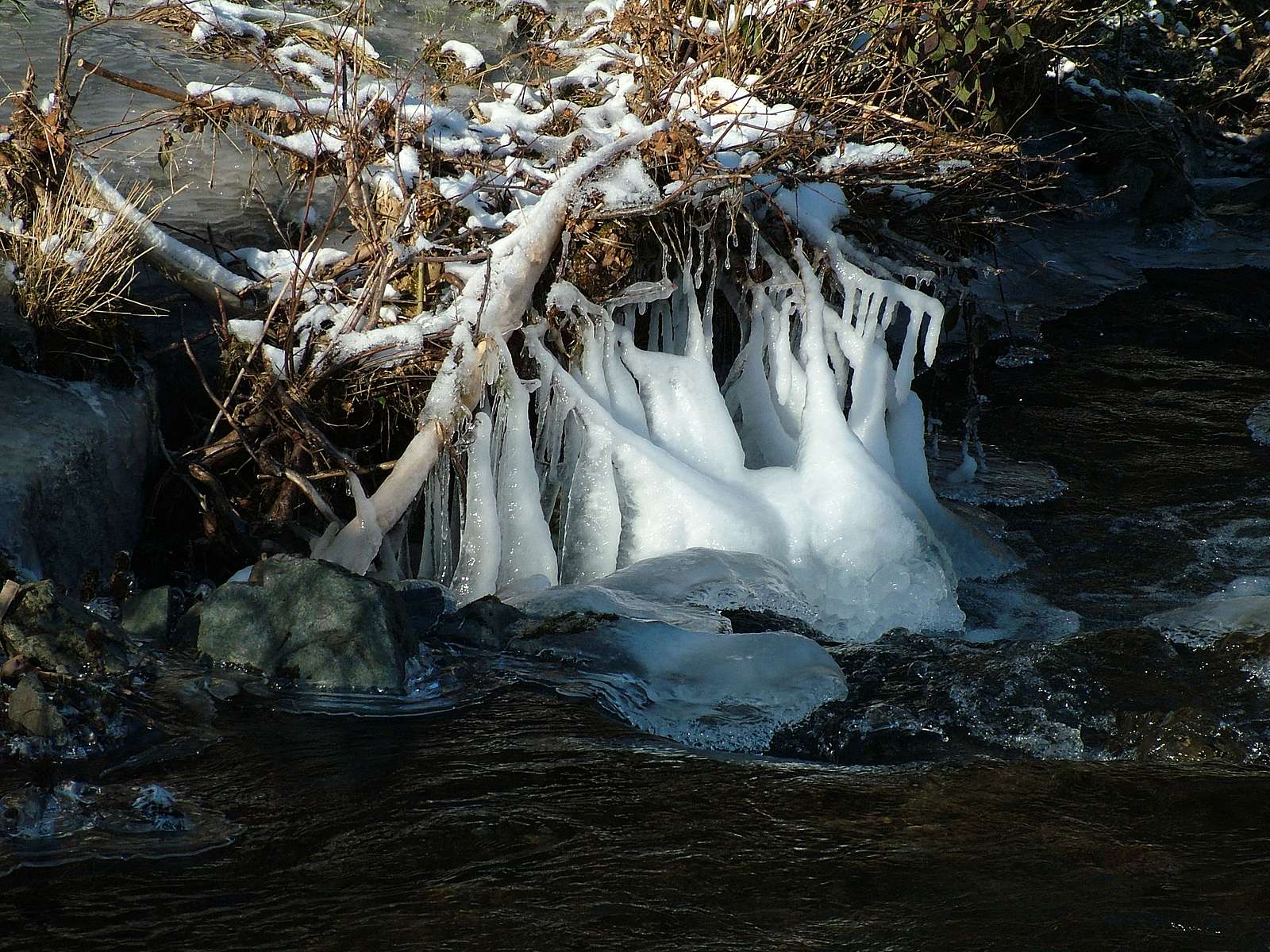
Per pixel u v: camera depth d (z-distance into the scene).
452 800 4.43
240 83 8.78
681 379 7.16
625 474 6.83
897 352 10.63
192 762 4.53
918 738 5.32
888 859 4.25
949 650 6.31
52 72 8.55
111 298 6.31
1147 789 4.85
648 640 5.73
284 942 3.64
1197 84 18.69
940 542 7.28
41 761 4.43
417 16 11.00
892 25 8.86
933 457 8.96
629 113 7.80
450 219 7.10
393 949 3.64
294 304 6.43
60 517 5.56
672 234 7.33
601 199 6.82
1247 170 18.28
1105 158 16.05
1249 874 4.23
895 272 7.95
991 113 9.02
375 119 7.24
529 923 3.79
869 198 8.03
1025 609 6.97
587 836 4.27
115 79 7.10
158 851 4.02
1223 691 5.80
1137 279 13.69
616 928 3.79
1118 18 16.80
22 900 3.76
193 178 7.84
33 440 5.61
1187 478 8.77
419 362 6.68
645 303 7.38
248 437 6.45
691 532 6.79
